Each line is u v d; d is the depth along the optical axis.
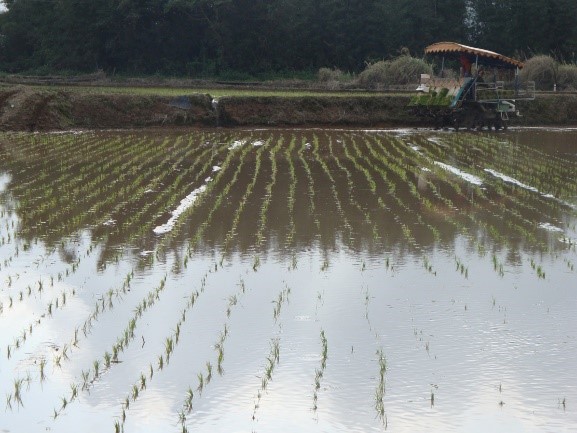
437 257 13.05
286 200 17.61
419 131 32.84
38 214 15.98
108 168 21.72
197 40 60.28
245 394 7.97
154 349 9.09
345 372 8.48
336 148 26.89
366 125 33.72
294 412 7.61
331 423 7.40
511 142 29.14
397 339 9.41
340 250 13.41
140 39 57.91
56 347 9.13
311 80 51.81
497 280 11.78
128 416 7.53
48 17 59.69
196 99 32.22
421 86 33.62
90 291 11.14
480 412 7.59
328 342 9.30
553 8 59.16
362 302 10.74
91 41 57.19
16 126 30.00
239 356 8.90
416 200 17.86
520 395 7.94
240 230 14.73
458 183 20.28
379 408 7.63
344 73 54.41
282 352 9.00
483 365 8.65
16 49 62.62
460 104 31.91
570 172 22.38
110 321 9.96
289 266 12.44
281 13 59.22
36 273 11.97
